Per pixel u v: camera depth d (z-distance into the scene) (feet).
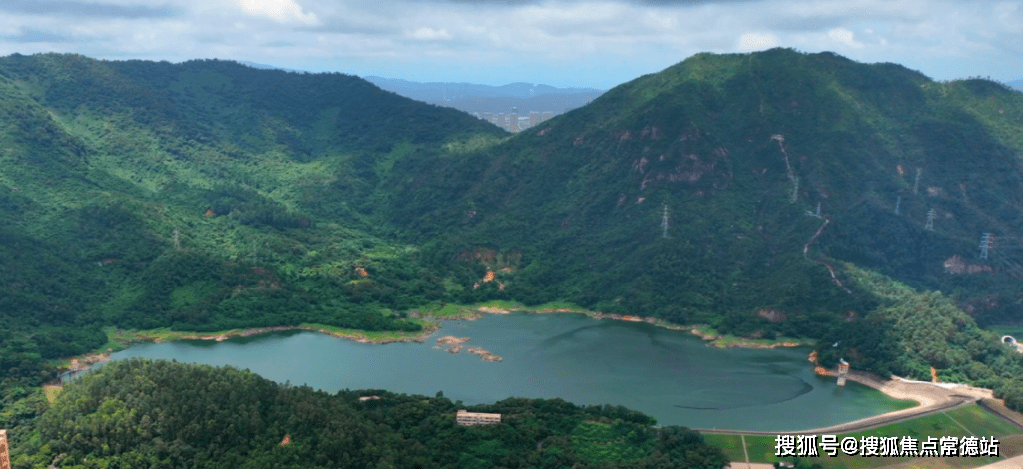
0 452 516.32
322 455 556.10
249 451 558.15
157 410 578.66
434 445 622.95
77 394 615.16
